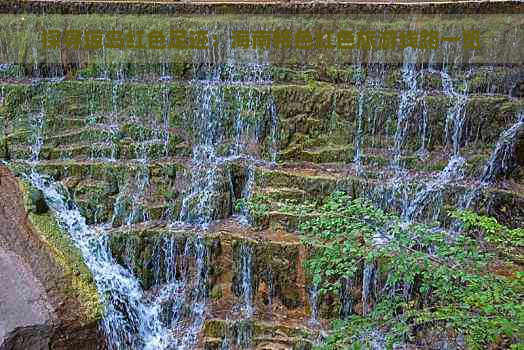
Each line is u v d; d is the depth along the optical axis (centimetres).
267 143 561
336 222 380
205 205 519
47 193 505
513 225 497
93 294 372
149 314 475
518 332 298
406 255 361
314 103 558
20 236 382
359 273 446
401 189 509
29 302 339
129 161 546
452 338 397
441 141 551
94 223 519
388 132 555
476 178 529
